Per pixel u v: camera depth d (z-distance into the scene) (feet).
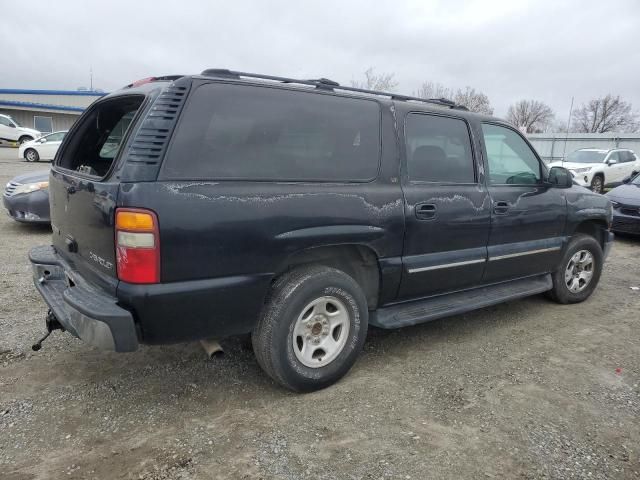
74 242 10.28
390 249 11.48
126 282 8.57
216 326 9.46
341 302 10.86
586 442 9.37
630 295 18.85
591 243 17.11
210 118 9.22
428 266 12.25
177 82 9.11
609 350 13.62
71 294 9.34
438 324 15.21
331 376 10.96
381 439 9.25
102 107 11.64
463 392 11.07
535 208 14.76
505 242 14.20
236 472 8.27
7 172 53.52
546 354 13.24
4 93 127.54
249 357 12.46
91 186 9.06
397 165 11.68
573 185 16.94
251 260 9.46
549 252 15.65
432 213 12.10
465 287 13.74
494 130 14.28
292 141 10.17
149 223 8.36
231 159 9.34
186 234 8.68
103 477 8.08
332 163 10.68
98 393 10.59
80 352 12.40
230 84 9.60
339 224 10.47
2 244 23.43
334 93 11.03
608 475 8.46
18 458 8.48
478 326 15.15
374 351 13.12
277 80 10.52
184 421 9.68
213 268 9.08
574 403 10.75
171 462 8.47
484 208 13.32
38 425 9.41
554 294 16.99
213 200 8.94
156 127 8.73
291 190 9.89
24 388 10.69
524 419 10.07
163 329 8.89
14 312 14.83
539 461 8.77
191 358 12.30
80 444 8.90
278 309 9.98
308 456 8.71
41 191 25.40
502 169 14.29
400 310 12.45
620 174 57.77
